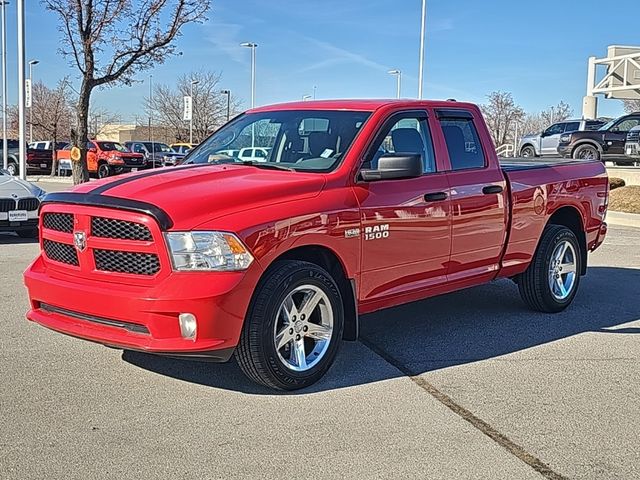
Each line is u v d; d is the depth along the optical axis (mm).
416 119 6051
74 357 5652
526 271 7254
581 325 6969
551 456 4047
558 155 27844
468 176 6305
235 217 4645
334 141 5605
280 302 4801
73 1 18875
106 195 4781
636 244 12945
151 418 4488
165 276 4523
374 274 5488
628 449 4160
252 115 6566
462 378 5344
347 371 5469
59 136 50125
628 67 30531
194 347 4496
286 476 3754
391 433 4312
